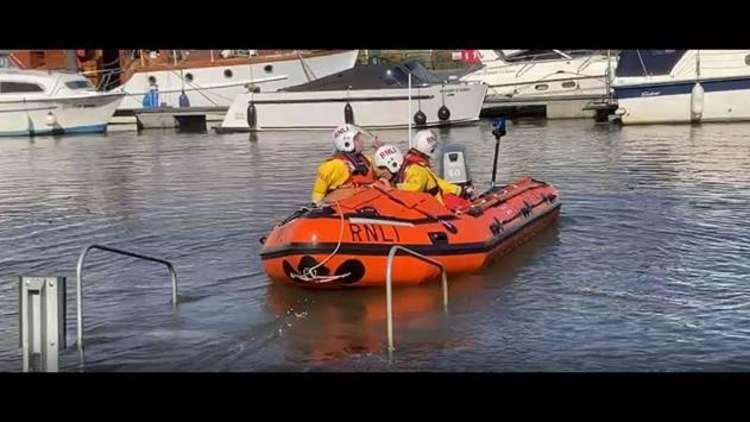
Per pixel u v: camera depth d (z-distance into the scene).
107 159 23.52
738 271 9.70
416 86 29.56
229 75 35.22
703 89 27.14
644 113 27.69
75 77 33.31
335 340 7.66
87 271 10.47
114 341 7.77
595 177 16.94
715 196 14.34
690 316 8.15
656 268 9.88
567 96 31.73
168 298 9.16
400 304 8.62
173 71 35.50
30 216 14.47
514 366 6.96
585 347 7.36
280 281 9.10
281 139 27.89
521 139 25.12
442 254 9.13
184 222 13.56
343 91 29.89
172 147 26.45
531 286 9.19
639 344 7.42
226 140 28.16
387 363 7.07
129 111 34.72
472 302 8.64
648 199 14.22
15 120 32.22
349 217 8.83
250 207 14.81
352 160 9.90
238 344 7.62
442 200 10.09
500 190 11.76
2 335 8.09
